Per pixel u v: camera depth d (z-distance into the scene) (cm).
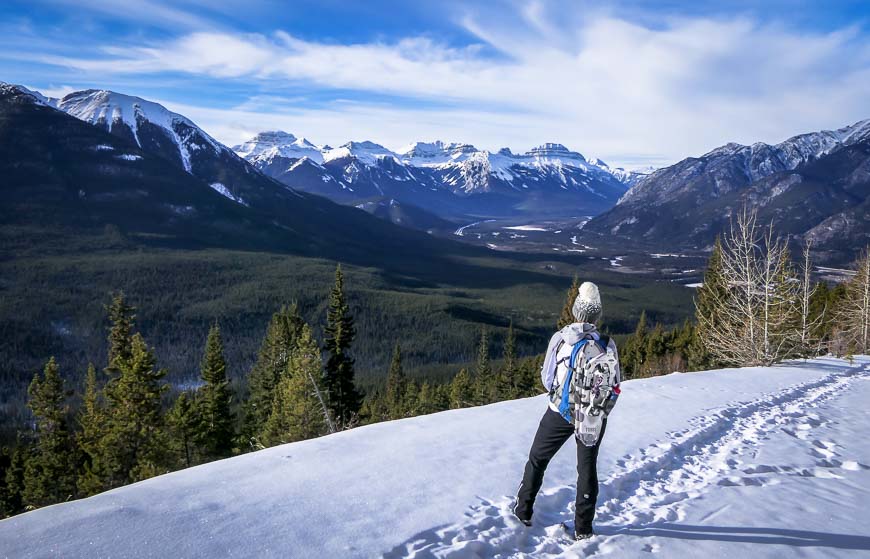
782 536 460
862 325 3450
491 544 407
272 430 3070
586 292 434
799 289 2344
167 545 355
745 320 2327
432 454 617
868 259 3653
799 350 2188
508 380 5425
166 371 3067
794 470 674
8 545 340
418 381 10894
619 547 416
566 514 490
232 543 367
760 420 959
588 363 414
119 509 408
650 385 1252
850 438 870
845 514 523
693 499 542
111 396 3111
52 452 3550
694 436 792
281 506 439
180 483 489
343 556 365
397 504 462
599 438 417
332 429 1672
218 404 3744
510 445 670
